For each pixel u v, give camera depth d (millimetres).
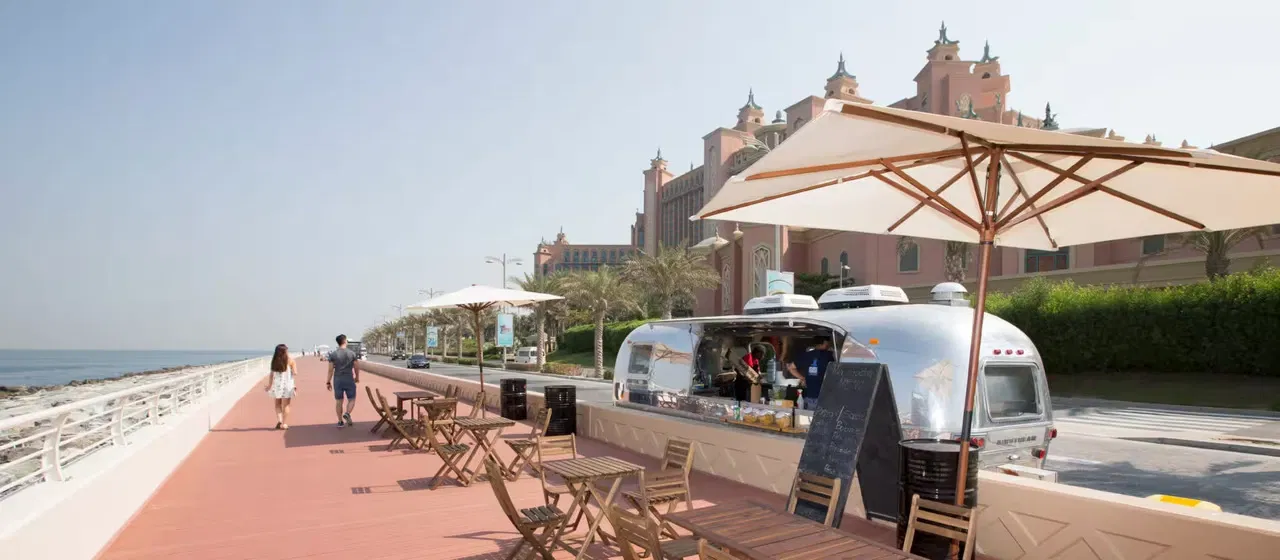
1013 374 7762
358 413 17578
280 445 11867
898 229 6102
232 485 8625
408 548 6098
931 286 44281
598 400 25797
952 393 7289
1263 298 23016
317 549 6082
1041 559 5000
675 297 45469
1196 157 3611
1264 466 11914
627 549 4566
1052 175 4949
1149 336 25953
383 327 147125
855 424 5715
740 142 98688
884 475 6234
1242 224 4633
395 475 9258
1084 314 27766
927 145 4176
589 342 63188
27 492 5398
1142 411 20797
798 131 3707
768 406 9289
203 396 14867
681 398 11023
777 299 10312
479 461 10297
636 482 8453
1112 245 37688
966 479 4992
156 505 7602
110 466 6500
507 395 15445
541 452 7570
